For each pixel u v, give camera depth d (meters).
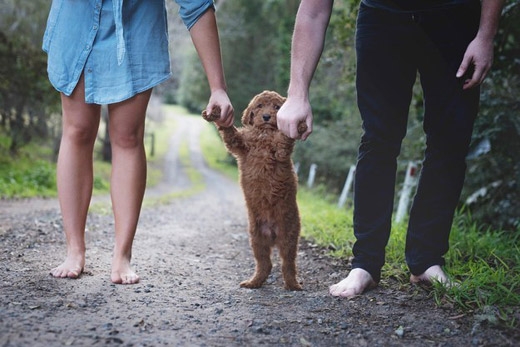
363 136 3.09
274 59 29.81
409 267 3.16
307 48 2.78
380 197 3.05
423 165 3.12
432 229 3.08
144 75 3.04
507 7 4.88
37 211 7.96
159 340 2.10
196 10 3.10
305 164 21.92
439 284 2.90
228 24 31.11
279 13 30.67
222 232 6.37
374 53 3.00
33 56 15.23
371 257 3.05
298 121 2.67
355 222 3.12
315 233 5.48
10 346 1.89
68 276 3.06
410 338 2.28
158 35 3.10
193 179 30.73
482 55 2.71
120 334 2.13
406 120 3.12
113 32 3.01
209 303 2.76
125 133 3.10
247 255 4.66
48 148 21.92
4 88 15.60
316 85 19.09
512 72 5.36
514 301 2.68
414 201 3.14
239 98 31.44
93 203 9.94
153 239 5.27
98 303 2.57
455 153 3.03
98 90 3.02
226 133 3.09
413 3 2.89
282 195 3.11
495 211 5.45
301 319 2.52
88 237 5.18
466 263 3.66
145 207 10.08
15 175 14.54
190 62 34.34
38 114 17.94
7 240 4.45
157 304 2.65
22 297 2.56
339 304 2.79
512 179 5.46
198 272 3.68
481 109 5.24
